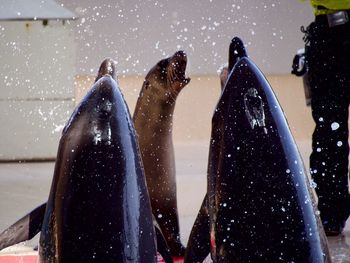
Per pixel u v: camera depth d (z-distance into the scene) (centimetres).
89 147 450
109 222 433
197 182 1706
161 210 821
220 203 456
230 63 512
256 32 3130
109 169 444
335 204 1134
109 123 460
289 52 3127
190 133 3092
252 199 450
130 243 431
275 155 458
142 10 3069
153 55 3083
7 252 934
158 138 791
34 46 2247
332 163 1142
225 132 469
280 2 3122
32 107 2262
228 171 459
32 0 2277
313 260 438
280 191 450
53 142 2267
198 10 3116
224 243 450
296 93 3116
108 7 3042
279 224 445
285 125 471
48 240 446
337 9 1134
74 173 445
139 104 786
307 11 3125
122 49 3072
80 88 3048
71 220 436
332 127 1149
